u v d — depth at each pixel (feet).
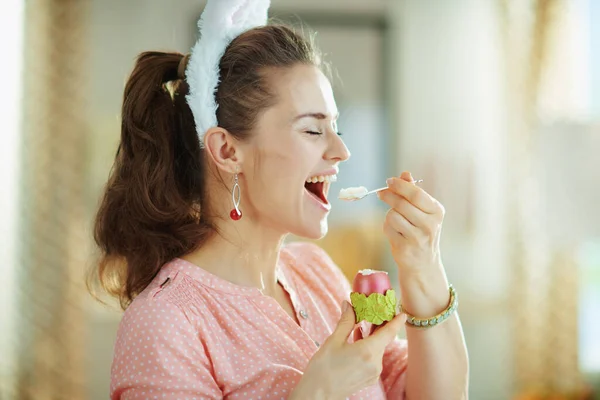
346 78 11.50
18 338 10.91
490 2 11.73
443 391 3.52
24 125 10.89
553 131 8.64
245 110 3.36
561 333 10.94
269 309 3.45
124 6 11.28
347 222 11.37
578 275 10.96
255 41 3.42
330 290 4.08
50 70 10.96
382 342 3.09
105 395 11.19
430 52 11.74
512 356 11.20
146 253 3.55
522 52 11.00
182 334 3.13
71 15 11.03
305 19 11.42
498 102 11.69
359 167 11.48
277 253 3.69
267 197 3.40
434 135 11.72
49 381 10.98
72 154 11.04
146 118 3.57
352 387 2.99
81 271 11.07
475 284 11.71
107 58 11.23
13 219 10.94
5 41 10.85
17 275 10.94
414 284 3.43
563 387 10.93
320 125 3.41
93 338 11.19
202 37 3.43
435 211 3.29
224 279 3.46
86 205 11.10
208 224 3.54
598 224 8.29
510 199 11.10
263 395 3.23
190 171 3.60
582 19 10.79
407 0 11.67
